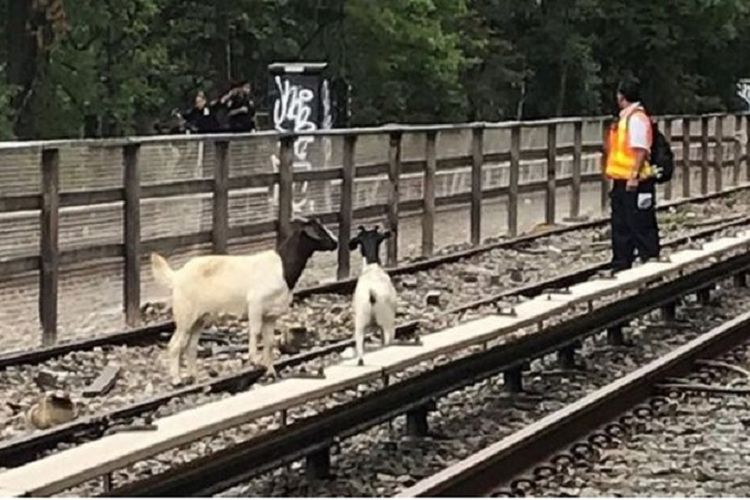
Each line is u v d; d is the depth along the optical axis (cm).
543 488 873
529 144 2480
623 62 5681
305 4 4434
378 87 4497
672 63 5666
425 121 4697
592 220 2636
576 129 2692
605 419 1043
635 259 1903
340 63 4447
